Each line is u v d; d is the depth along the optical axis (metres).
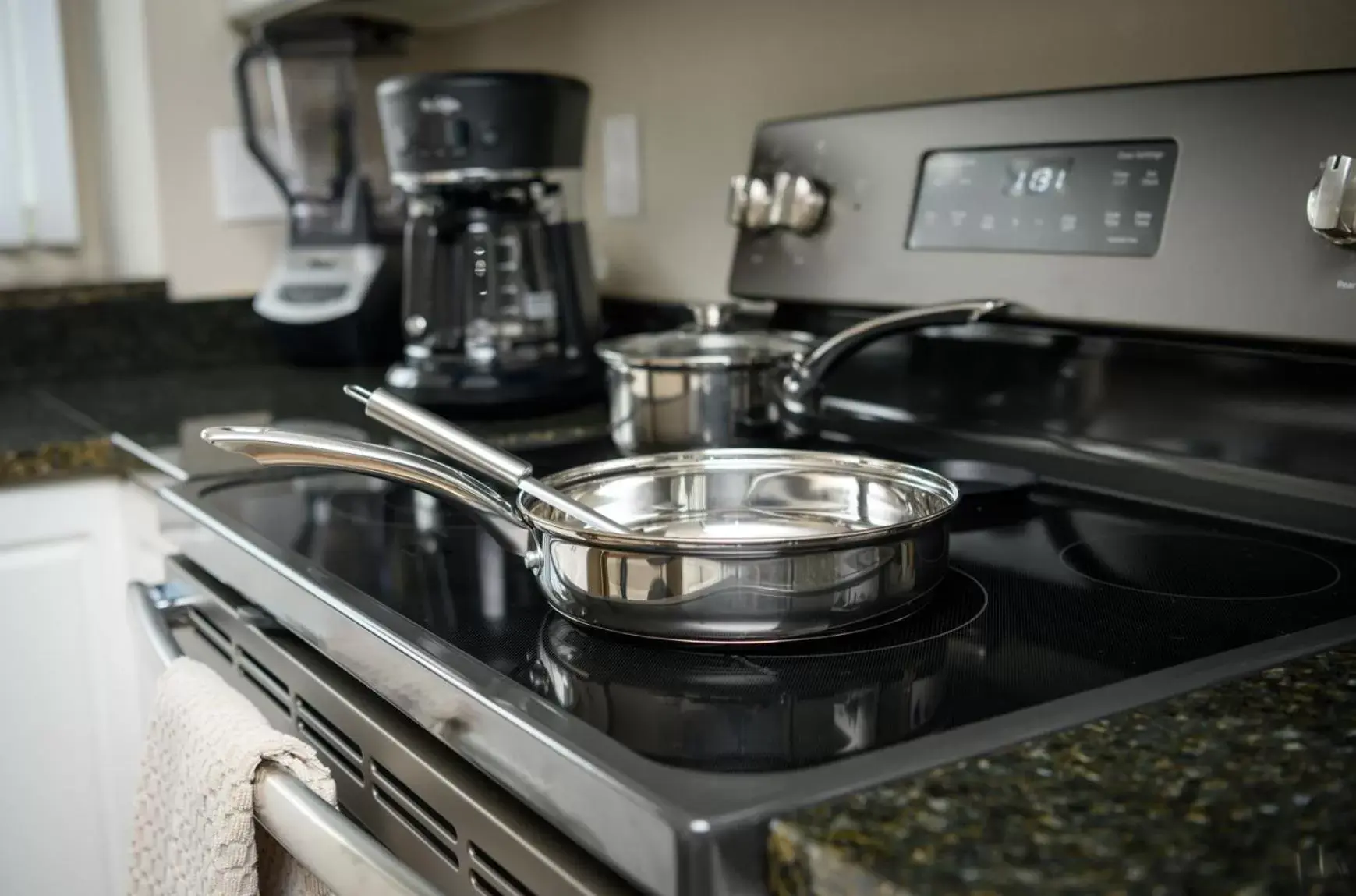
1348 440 0.81
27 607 1.43
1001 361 1.05
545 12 1.77
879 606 0.62
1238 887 0.38
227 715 0.73
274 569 0.81
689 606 0.60
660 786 0.46
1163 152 0.86
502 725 0.55
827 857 0.40
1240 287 0.81
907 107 1.06
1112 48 1.03
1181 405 0.91
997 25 1.13
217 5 1.89
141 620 0.93
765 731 0.51
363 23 1.73
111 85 1.96
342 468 0.71
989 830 0.41
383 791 0.69
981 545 0.82
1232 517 0.88
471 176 1.29
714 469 0.80
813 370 1.00
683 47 1.52
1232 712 0.51
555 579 0.64
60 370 1.84
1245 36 0.93
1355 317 0.76
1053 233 0.93
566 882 0.52
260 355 1.99
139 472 1.33
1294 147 0.79
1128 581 0.73
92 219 2.04
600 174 1.70
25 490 1.40
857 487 0.78
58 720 1.46
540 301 1.34
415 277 1.35
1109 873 0.38
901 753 0.48
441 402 1.31
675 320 1.56
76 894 1.51
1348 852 0.40
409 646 0.64
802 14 1.34
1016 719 0.51
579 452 1.14
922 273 1.03
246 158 1.95
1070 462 0.99
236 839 0.68
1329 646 0.59
